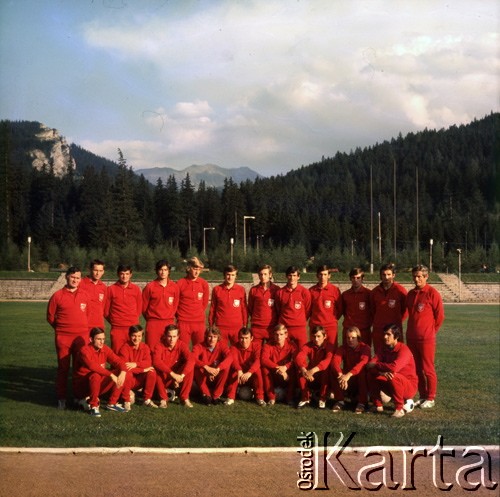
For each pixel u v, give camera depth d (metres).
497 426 8.12
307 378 8.95
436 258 70.06
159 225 88.56
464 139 127.31
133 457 6.54
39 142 131.12
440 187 117.19
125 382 8.90
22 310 32.03
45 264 65.31
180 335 10.22
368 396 9.34
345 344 9.37
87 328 9.38
